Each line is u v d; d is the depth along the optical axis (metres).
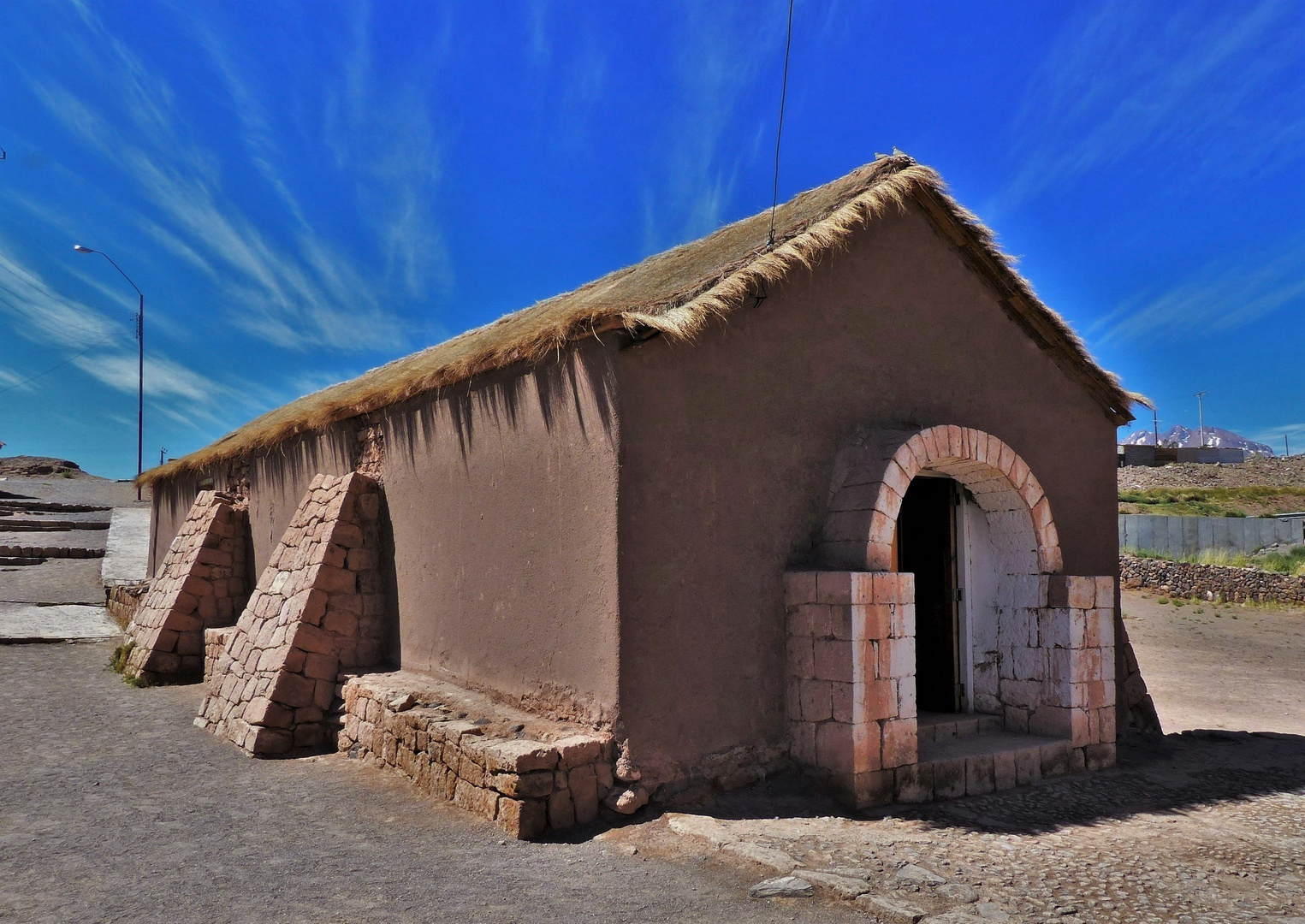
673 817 5.48
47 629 13.09
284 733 7.61
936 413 7.52
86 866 4.79
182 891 4.42
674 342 6.04
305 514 9.38
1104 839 5.50
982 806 6.14
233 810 5.85
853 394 7.01
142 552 18.39
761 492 6.40
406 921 4.06
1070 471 8.56
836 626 6.01
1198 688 13.20
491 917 4.11
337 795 6.21
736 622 6.18
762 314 6.52
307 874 4.68
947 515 8.05
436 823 5.54
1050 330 8.30
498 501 7.07
